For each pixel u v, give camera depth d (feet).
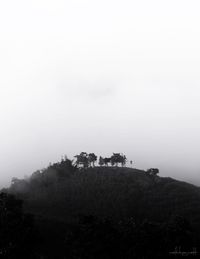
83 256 357.61
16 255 327.47
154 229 388.78
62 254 393.50
